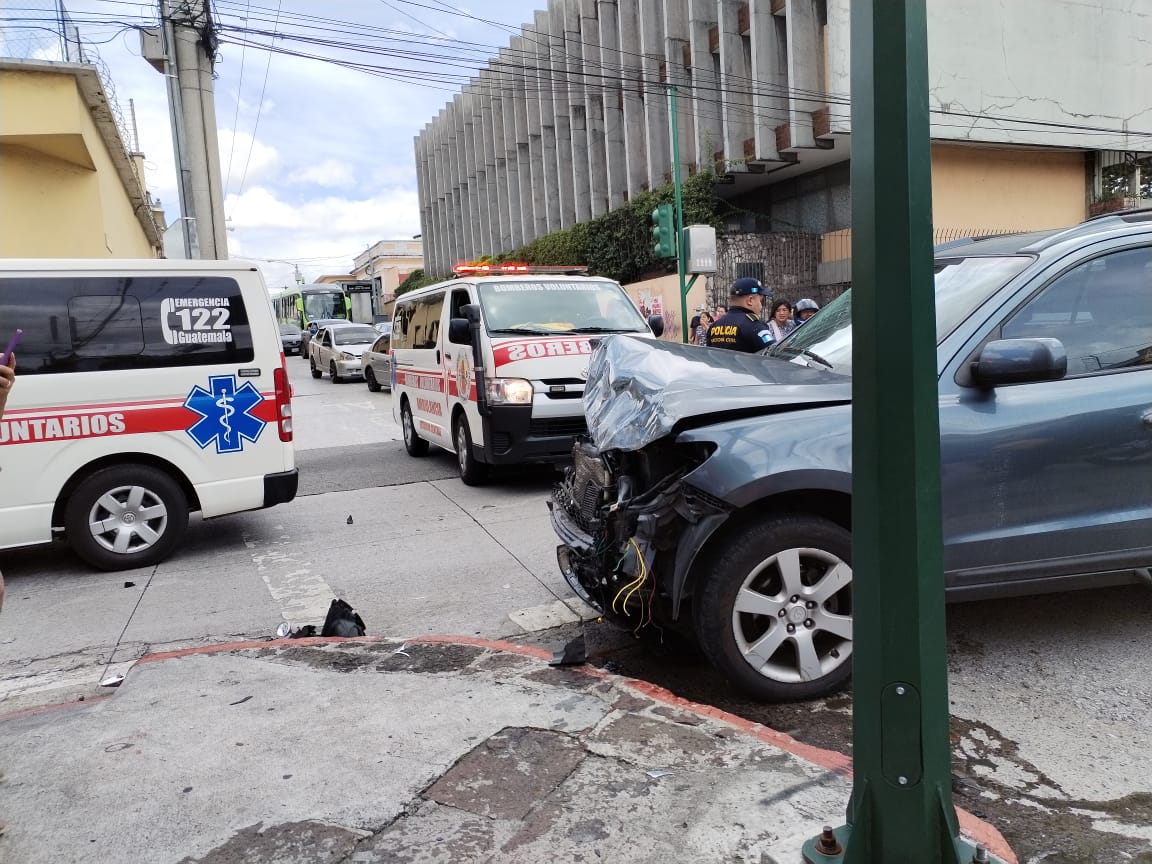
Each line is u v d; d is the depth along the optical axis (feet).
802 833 7.97
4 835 8.73
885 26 5.78
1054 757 10.30
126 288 20.62
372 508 26.91
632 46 86.33
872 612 6.31
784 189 80.84
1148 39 74.95
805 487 11.19
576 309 28.89
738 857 7.80
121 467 20.61
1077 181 77.87
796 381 12.68
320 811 8.88
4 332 19.47
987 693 11.99
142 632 16.46
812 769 9.24
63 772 9.91
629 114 86.84
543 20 103.55
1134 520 12.30
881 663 6.29
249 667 12.94
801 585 11.63
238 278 21.83
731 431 11.57
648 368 13.88
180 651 14.05
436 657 12.99
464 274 31.83
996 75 69.21
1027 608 14.97
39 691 13.83
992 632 14.05
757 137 71.36
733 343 24.31
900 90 5.78
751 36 70.69
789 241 74.84
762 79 70.64
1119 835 8.70
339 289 136.05
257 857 8.18
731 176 77.61
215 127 52.65
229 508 21.80
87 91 40.93
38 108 39.27
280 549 22.33
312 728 10.74
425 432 34.40
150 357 20.83
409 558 20.72
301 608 17.42
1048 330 12.50
